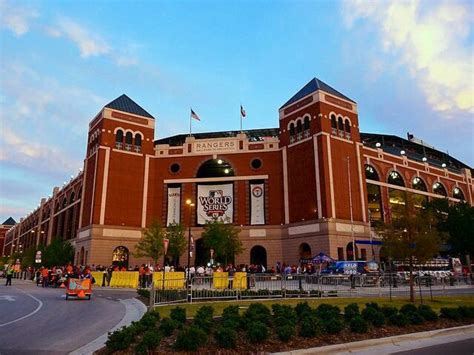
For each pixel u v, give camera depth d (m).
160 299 19.34
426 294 25.27
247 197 53.88
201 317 11.97
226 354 8.92
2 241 149.88
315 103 50.12
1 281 50.62
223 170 56.59
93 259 49.84
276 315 12.59
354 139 51.62
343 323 11.80
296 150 51.50
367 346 10.23
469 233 49.50
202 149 56.81
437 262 47.03
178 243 47.84
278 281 24.39
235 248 48.25
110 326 13.52
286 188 51.72
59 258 56.84
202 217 54.31
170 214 55.31
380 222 23.03
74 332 12.34
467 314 14.11
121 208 53.09
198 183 55.66
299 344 9.89
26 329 12.88
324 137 48.38
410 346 10.36
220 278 25.47
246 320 11.16
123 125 55.97
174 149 57.62
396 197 59.22
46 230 84.31
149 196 55.56
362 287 27.92
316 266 41.25
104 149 53.75
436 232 21.67
